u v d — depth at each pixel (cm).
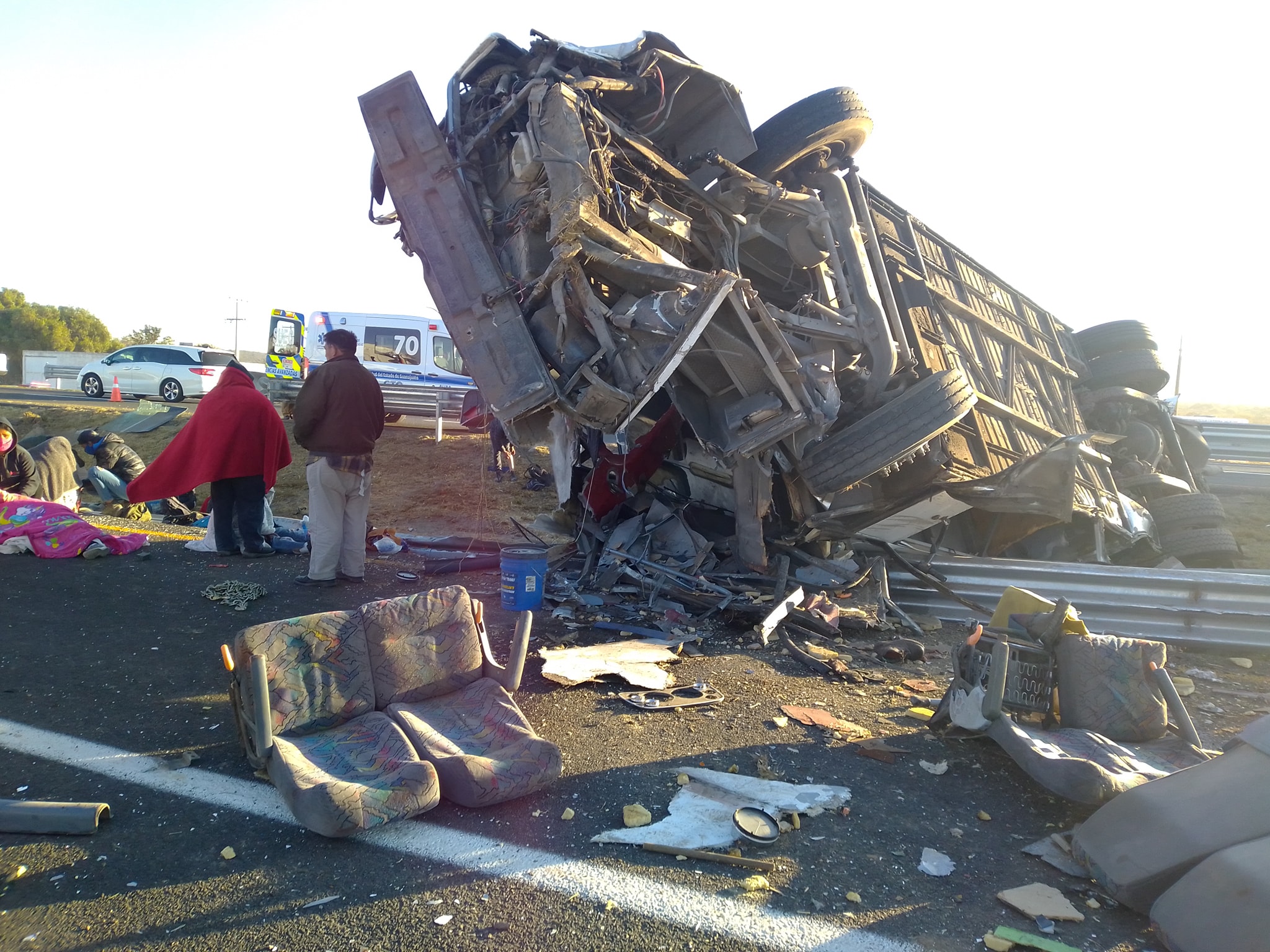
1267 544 1188
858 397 669
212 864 269
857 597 660
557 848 286
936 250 815
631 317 546
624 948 237
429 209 582
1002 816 331
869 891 271
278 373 1720
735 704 439
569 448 599
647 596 634
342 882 262
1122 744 367
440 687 369
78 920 239
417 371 1681
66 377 4047
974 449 714
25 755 337
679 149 658
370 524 930
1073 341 1035
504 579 584
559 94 527
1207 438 1627
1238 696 520
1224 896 232
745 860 280
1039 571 659
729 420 611
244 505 688
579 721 402
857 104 653
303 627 336
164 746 354
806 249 662
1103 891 277
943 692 478
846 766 370
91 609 526
